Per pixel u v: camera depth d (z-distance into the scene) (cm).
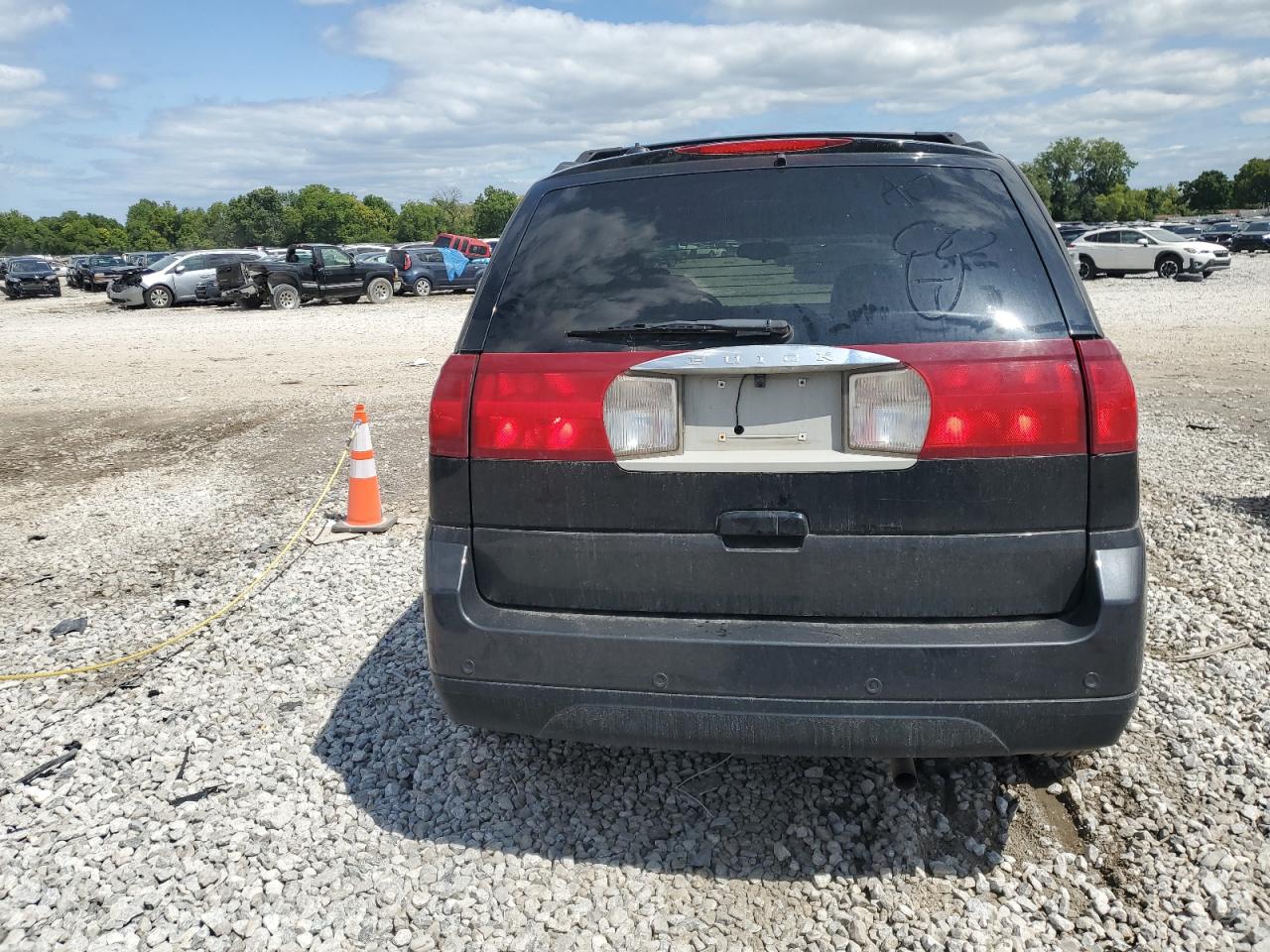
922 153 282
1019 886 270
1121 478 244
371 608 487
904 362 245
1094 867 276
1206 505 606
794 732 251
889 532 248
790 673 249
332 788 326
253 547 597
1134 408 245
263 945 254
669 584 259
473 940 254
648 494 257
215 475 807
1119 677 243
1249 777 310
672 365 252
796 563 252
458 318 2305
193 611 492
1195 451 768
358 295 2870
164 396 1248
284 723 372
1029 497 244
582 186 293
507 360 267
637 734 261
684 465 254
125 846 297
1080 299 254
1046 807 303
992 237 261
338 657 430
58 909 268
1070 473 244
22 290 3922
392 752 347
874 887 269
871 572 249
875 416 247
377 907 267
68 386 1352
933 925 255
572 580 264
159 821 309
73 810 315
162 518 677
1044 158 14462
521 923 260
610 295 268
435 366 1475
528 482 263
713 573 256
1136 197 13950
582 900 267
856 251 262
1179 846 280
